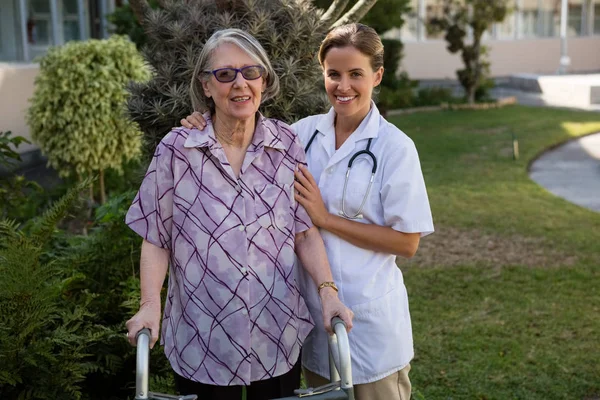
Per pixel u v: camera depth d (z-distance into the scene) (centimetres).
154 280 212
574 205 781
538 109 1595
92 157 623
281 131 224
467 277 554
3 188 541
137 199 216
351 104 233
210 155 213
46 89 628
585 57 2419
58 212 311
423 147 1136
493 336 447
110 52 634
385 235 233
